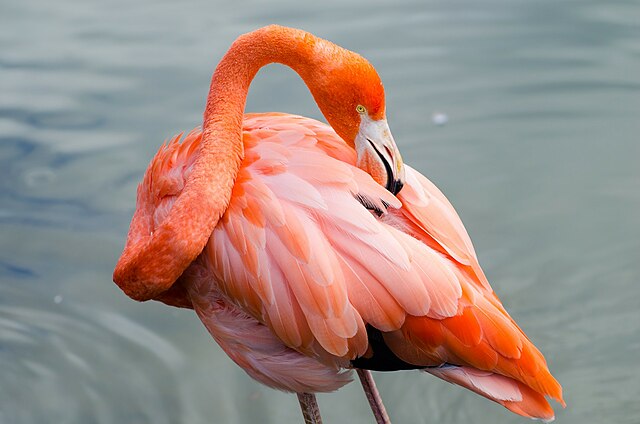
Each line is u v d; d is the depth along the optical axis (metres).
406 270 4.86
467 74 10.03
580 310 7.73
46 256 8.30
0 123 9.56
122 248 8.29
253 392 7.12
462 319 4.95
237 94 5.34
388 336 5.05
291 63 5.27
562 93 9.80
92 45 10.57
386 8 10.99
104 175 8.99
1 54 10.45
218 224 5.17
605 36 10.48
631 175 8.88
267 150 5.25
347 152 5.27
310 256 4.93
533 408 5.09
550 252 8.21
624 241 8.27
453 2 11.14
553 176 8.91
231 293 5.20
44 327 7.70
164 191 5.55
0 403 7.00
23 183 8.95
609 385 7.07
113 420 6.83
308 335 5.07
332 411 7.01
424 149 9.19
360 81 5.04
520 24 10.71
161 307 8.00
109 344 7.55
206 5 11.21
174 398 7.03
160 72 10.07
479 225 8.45
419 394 7.15
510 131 9.40
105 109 9.67
